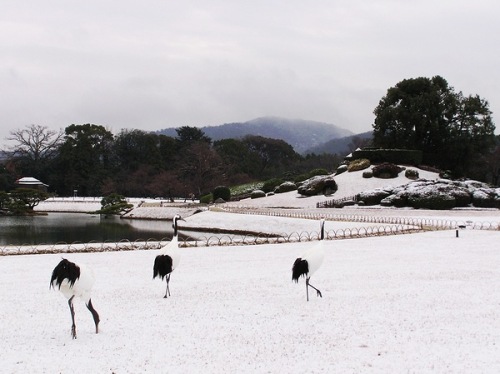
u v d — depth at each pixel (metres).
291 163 138.38
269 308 13.62
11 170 116.06
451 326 11.53
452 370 8.70
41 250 30.19
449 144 81.31
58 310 13.78
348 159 83.44
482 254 24.08
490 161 86.75
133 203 86.62
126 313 13.26
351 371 8.73
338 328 11.52
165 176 102.62
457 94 84.50
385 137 84.88
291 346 10.22
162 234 50.41
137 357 9.65
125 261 24.36
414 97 84.19
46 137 121.75
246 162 126.00
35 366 9.20
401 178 73.31
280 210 61.88
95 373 8.81
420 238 32.34
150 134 123.12
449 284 16.61
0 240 44.94
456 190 59.31
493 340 10.41
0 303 14.72
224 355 9.71
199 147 103.81
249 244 33.47
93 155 117.38
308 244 31.86
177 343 10.53
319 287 16.48
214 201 80.12
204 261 23.97
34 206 85.81
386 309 13.26
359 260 22.80
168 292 15.38
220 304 14.20
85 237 47.69
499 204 58.00
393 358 9.38
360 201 63.28
